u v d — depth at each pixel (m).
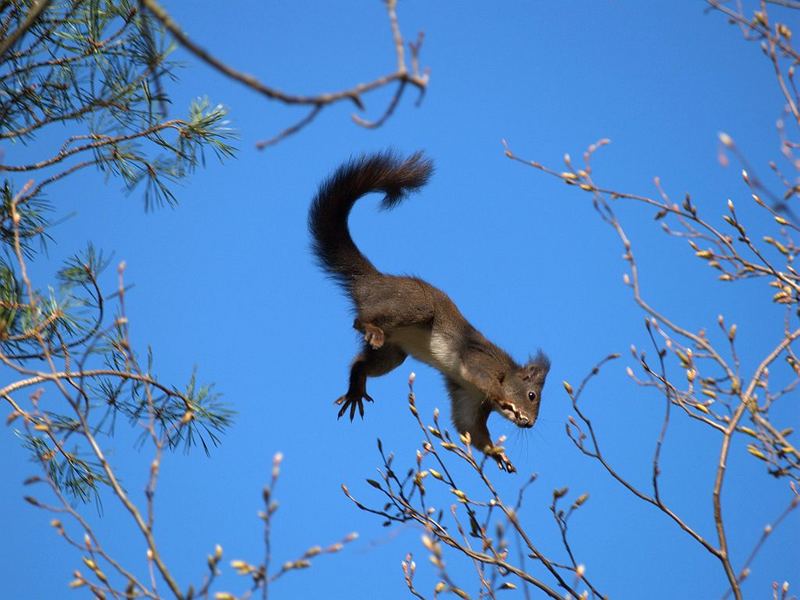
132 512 6.45
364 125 5.20
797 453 7.68
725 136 6.37
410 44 5.27
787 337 7.90
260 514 6.13
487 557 8.48
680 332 7.81
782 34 7.80
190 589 6.21
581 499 8.45
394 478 9.20
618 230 8.02
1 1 10.20
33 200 11.00
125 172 11.14
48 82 10.83
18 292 9.31
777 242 8.61
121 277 7.52
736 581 7.61
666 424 8.27
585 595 8.46
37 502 6.54
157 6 4.77
